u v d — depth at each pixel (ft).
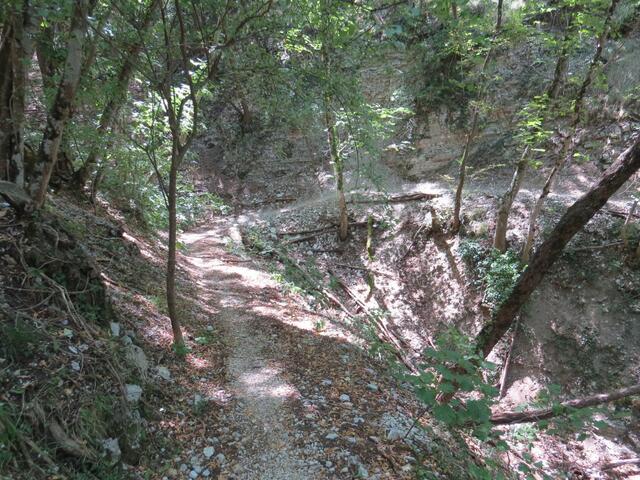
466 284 39.24
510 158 50.29
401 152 58.95
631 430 28.19
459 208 41.63
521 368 33.96
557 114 32.99
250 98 18.94
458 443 18.81
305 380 20.20
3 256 15.05
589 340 32.53
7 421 10.51
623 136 42.70
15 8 15.60
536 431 23.86
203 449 14.42
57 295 15.12
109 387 13.64
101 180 36.22
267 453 14.69
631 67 42.75
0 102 17.54
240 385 18.76
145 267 28.58
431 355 13.70
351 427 16.65
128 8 16.01
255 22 15.51
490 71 36.37
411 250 45.21
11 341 12.44
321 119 23.09
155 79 16.26
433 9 16.28
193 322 23.86
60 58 21.95
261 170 72.08
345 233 50.03
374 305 42.22
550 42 30.37
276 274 39.70
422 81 56.85
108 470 11.98
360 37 16.42
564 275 35.29
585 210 18.33
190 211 60.95
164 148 38.60
